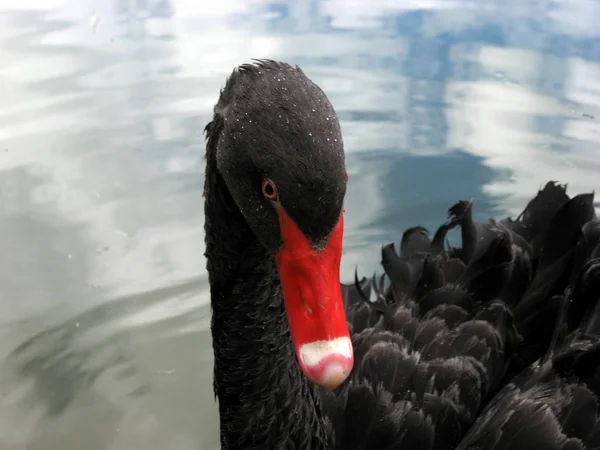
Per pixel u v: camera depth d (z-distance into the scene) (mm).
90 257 750
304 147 302
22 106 988
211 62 1131
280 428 430
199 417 614
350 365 307
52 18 1337
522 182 849
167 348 683
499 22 1345
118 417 608
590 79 1086
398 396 486
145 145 916
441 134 957
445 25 1330
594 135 937
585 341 484
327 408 486
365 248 782
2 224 774
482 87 1075
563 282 562
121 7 1422
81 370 650
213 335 431
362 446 464
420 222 796
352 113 999
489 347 517
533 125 964
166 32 1271
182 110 994
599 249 545
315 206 304
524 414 448
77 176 850
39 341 671
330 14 1400
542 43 1231
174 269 747
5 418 598
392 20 1363
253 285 402
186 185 849
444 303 545
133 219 793
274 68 332
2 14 1352
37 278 725
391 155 917
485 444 443
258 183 321
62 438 581
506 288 562
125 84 1060
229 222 376
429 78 1105
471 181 860
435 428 474
